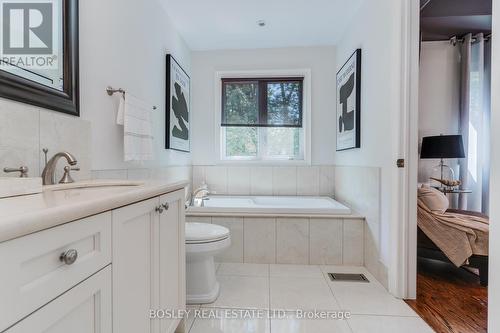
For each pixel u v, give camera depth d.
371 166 2.21
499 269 0.89
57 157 1.05
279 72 3.39
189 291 1.73
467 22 2.81
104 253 0.71
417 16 1.74
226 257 2.42
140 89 2.01
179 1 2.38
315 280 2.06
